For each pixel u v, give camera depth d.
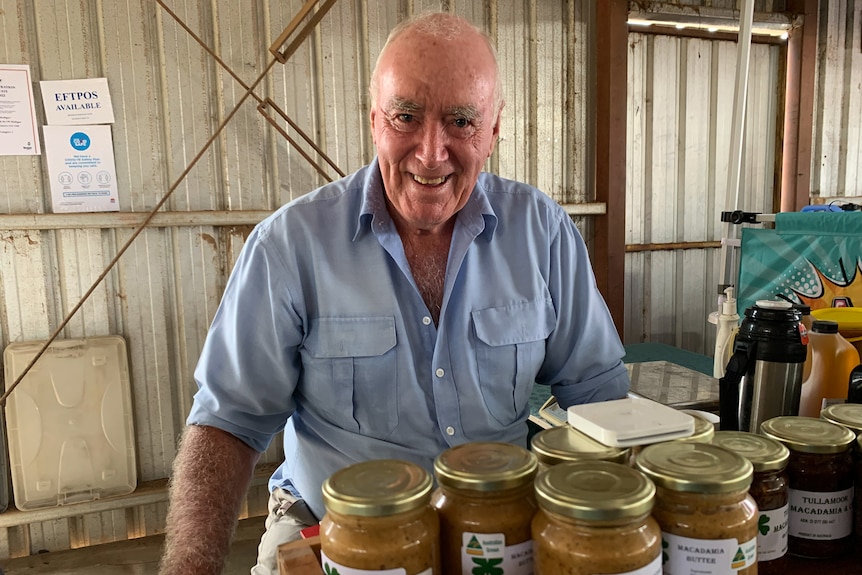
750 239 1.78
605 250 3.20
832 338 1.00
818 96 3.64
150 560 2.41
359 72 2.73
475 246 1.21
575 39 3.08
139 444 2.59
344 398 1.15
